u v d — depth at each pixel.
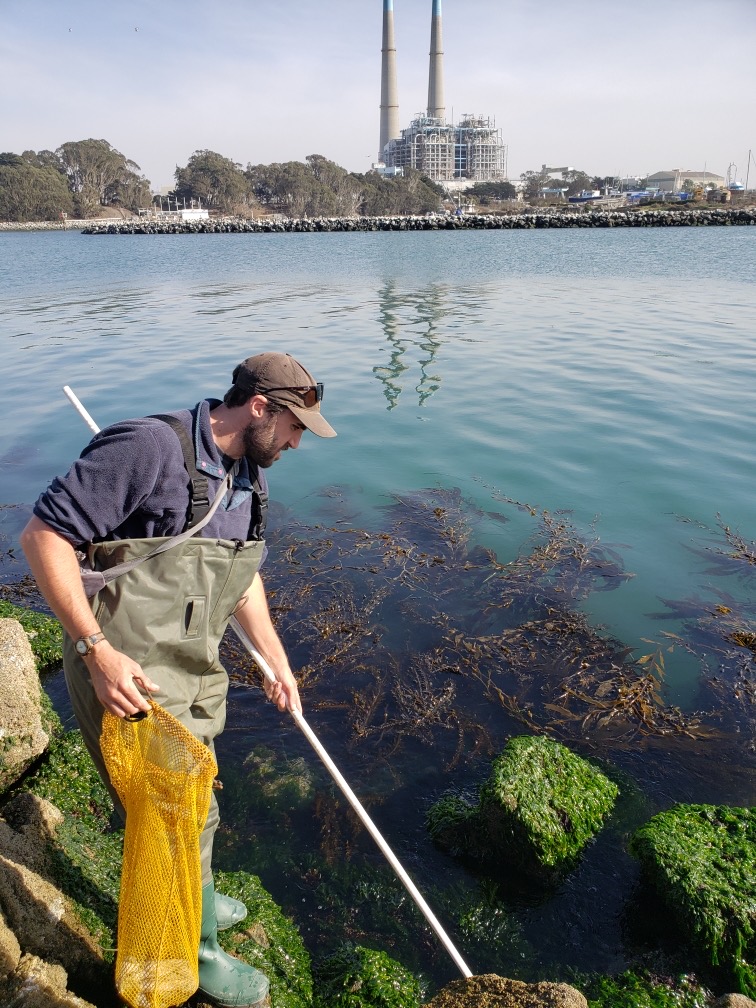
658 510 7.04
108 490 2.15
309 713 4.54
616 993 2.97
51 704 4.31
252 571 2.54
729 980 3.04
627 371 11.54
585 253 36.84
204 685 2.56
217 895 3.10
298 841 3.66
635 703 4.62
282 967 2.95
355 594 5.82
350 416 9.76
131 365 12.47
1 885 2.60
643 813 3.82
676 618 5.48
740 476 7.69
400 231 72.94
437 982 3.05
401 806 3.88
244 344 14.23
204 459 2.31
